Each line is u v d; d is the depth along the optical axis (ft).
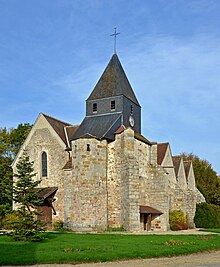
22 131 176.65
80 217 100.53
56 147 116.78
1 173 135.23
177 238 76.43
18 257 49.26
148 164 120.78
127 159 104.83
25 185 72.43
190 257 54.95
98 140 107.14
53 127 119.34
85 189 101.91
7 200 115.85
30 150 120.67
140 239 73.41
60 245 61.00
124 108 117.60
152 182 118.73
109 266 46.21
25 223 69.62
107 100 118.83
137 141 116.26
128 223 101.04
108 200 107.65
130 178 103.30
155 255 54.08
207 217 139.13
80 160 103.40
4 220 102.58
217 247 65.00
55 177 114.83
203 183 228.02
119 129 111.86
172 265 47.24
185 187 157.28
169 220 122.72
